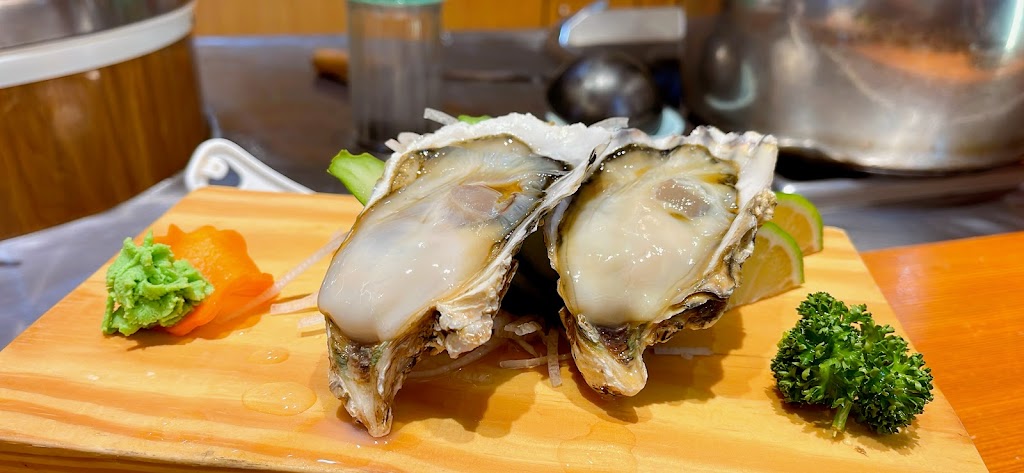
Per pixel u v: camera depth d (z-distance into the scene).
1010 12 0.29
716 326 0.22
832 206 0.34
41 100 0.30
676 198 0.21
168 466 0.17
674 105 0.45
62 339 0.21
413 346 0.18
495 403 0.19
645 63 0.49
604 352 0.18
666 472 0.17
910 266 0.28
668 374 0.20
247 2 0.61
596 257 0.20
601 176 0.21
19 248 0.31
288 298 0.23
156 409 0.18
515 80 0.52
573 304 0.19
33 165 0.31
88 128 0.32
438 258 0.18
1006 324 0.24
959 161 0.33
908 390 0.17
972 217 0.34
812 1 0.32
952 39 0.30
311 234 0.27
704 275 0.19
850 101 0.33
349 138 0.44
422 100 0.41
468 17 0.64
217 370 0.20
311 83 0.53
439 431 0.18
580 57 0.42
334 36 0.62
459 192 0.20
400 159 0.22
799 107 0.34
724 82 0.38
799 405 0.19
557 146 0.22
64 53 0.30
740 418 0.19
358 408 0.17
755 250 0.22
